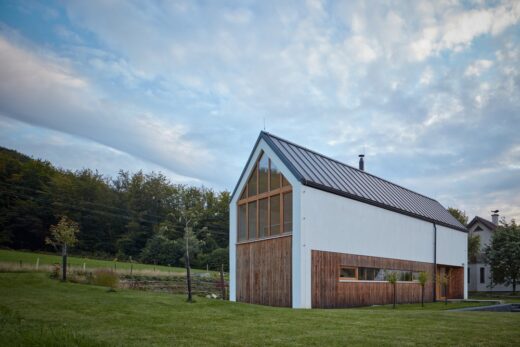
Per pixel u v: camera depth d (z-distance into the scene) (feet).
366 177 76.28
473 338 23.93
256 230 62.34
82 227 181.47
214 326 27.27
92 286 52.24
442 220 87.51
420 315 35.35
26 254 127.44
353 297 59.98
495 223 141.79
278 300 56.08
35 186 175.83
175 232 189.57
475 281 126.41
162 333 24.34
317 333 25.12
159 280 85.30
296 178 55.26
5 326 24.36
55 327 24.86
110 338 22.30
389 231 70.23
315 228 55.62
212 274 107.86
